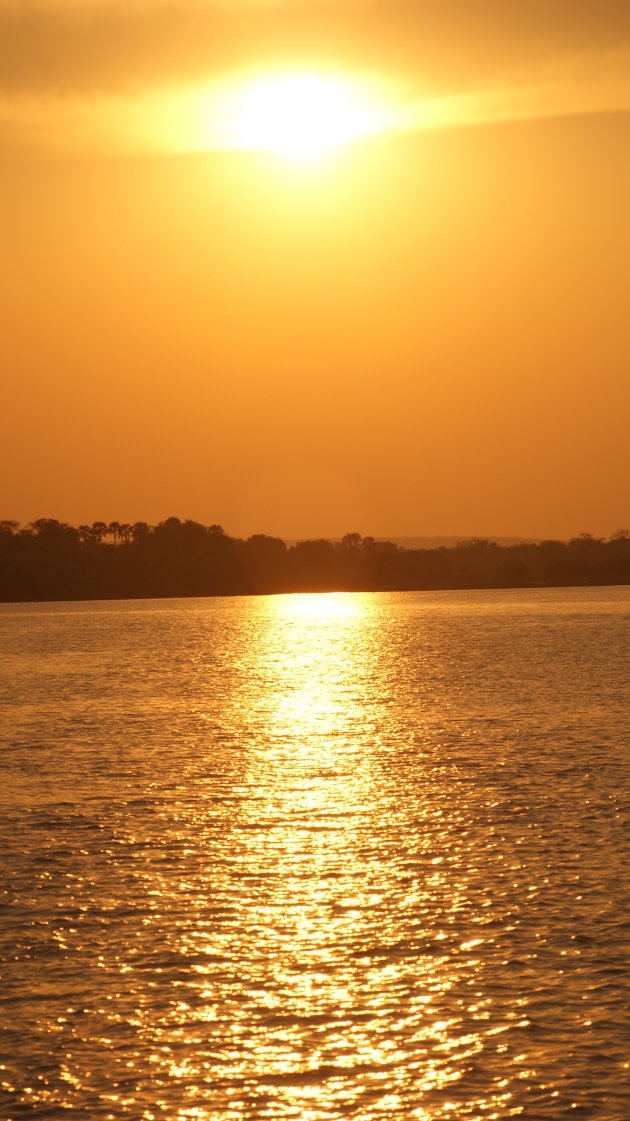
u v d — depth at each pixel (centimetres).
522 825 5131
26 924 3794
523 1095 2645
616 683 11906
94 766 6962
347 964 3409
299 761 7125
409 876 4325
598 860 4484
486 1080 2712
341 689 12281
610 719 8875
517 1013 3045
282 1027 2997
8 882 4297
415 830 5088
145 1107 2619
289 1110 2606
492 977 3281
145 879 4331
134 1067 2797
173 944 3600
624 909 3838
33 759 7269
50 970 3381
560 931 3634
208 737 8350
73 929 3744
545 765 6688
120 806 5700
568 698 10556
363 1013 3072
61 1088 2702
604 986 3192
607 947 3481
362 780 6381
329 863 4547
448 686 12181
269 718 9588
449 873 4347
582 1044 2870
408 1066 2786
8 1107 2617
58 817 5434
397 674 14100
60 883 4281
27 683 13500
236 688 12600
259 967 3397
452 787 6088
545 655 16538
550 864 4441
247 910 3928
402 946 3547
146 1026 3012
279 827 5200
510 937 3594
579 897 3988
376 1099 2645
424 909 3903
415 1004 3119
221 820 5362
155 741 8144
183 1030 2986
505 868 4400
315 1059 2828
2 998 3183
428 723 8962
